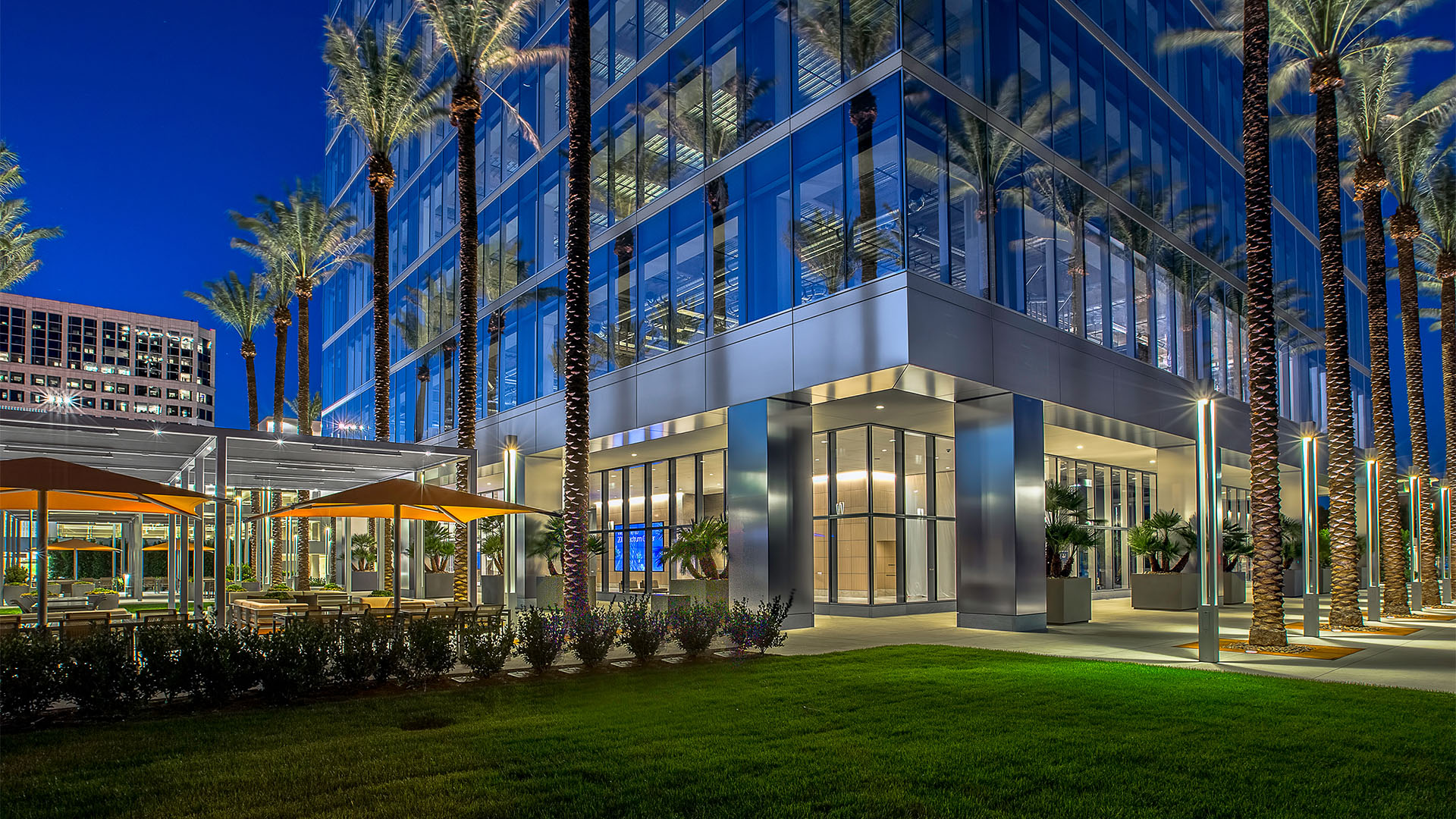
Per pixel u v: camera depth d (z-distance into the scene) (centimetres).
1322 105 2369
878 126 2002
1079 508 3072
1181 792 724
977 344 2067
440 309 4084
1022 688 1199
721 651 1590
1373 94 2708
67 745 888
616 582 3588
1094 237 2559
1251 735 920
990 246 2158
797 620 2208
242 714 1045
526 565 3322
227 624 1800
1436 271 3569
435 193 4247
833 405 2344
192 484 2656
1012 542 2142
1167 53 3072
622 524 3584
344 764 807
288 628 1201
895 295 1917
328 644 1184
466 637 1321
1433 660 1599
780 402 2241
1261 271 1841
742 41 2388
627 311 2744
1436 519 5219
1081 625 2327
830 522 2702
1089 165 2564
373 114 3225
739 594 2239
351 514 1917
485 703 1103
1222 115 3459
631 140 2792
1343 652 1702
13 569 3803
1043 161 2375
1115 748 859
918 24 2030
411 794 719
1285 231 4088
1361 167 2805
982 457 2217
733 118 2391
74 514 4131
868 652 1614
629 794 721
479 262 3766
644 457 3291
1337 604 2238
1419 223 3422
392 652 1220
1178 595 2867
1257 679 1308
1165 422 2816
